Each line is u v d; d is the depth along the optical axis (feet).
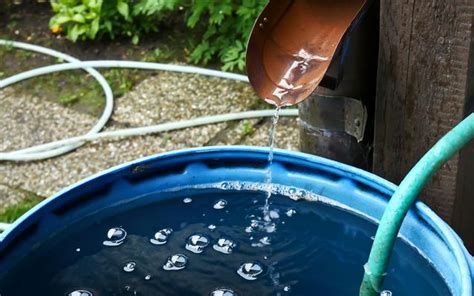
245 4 7.91
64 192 4.52
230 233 4.70
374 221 4.56
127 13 8.41
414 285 4.17
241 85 7.70
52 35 8.84
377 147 4.84
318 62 4.34
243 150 4.84
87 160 6.75
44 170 6.66
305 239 4.62
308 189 4.81
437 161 3.26
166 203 4.90
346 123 4.91
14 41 8.73
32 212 4.38
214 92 7.62
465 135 3.26
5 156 6.73
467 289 3.55
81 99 7.63
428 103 4.48
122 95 7.64
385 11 4.39
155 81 7.85
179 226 4.77
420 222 4.32
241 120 7.16
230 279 4.36
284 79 4.40
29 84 7.90
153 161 4.78
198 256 4.55
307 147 5.19
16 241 4.34
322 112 4.94
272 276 4.37
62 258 4.50
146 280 4.37
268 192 4.89
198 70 7.86
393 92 4.58
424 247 4.26
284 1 4.47
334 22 4.44
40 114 7.43
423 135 4.59
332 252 4.50
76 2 8.71
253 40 4.36
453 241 3.93
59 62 8.30
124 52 8.48
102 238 4.67
